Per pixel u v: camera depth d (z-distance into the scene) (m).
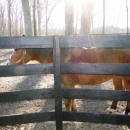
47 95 2.64
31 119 2.66
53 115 2.69
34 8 16.12
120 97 2.56
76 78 3.27
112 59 3.26
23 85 6.07
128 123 2.58
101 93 2.58
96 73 2.55
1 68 2.49
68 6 7.46
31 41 2.51
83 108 4.06
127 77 3.24
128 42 2.47
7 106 4.22
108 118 2.60
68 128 3.18
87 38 2.51
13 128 3.17
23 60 3.52
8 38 2.48
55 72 2.57
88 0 9.99
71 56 3.20
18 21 38.22
